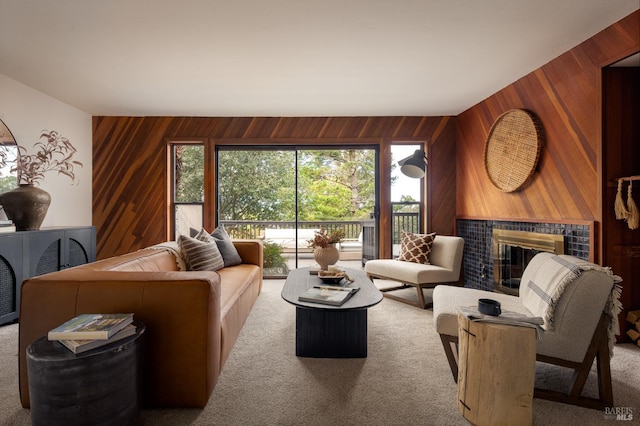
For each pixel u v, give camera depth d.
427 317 2.95
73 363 1.19
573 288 1.64
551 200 2.86
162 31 2.38
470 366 1.52
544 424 1.48
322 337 2.13
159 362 1.53
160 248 2.82
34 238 2.93
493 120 3.71
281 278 4.68
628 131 2.38
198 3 2.04
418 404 1.63
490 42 2.55
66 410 1.19
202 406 1.56
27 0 2.00
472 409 1.50
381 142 4.54
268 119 4.52
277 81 3.32
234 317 2.19
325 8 2.11
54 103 3.79
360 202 4.70
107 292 1.51
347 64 2.94
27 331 1.50
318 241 2.93
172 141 4.50
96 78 3.22
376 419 1.51
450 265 3.44
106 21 2.24
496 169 3.54
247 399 1.65
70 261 3.37
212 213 4.51
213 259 3.07
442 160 4.56
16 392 1.69
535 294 1.92
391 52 2.71
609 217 2.36
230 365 2.01
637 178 2.13
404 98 3.85
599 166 2.38
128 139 4.45
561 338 1.63
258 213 4.67
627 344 2.38
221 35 2.44
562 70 2.73
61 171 3.54
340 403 1.63
